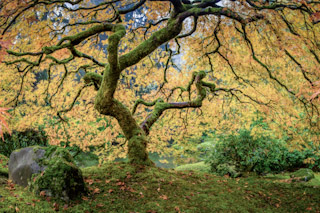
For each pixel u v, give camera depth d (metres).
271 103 5.23
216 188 4.12
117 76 3.90
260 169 6.43
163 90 6.66
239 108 6.20
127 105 6.42
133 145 4.64
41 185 2.79
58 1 3.50
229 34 5.38
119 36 3.40
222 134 6.84
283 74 5.12
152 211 2.88
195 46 6.03
